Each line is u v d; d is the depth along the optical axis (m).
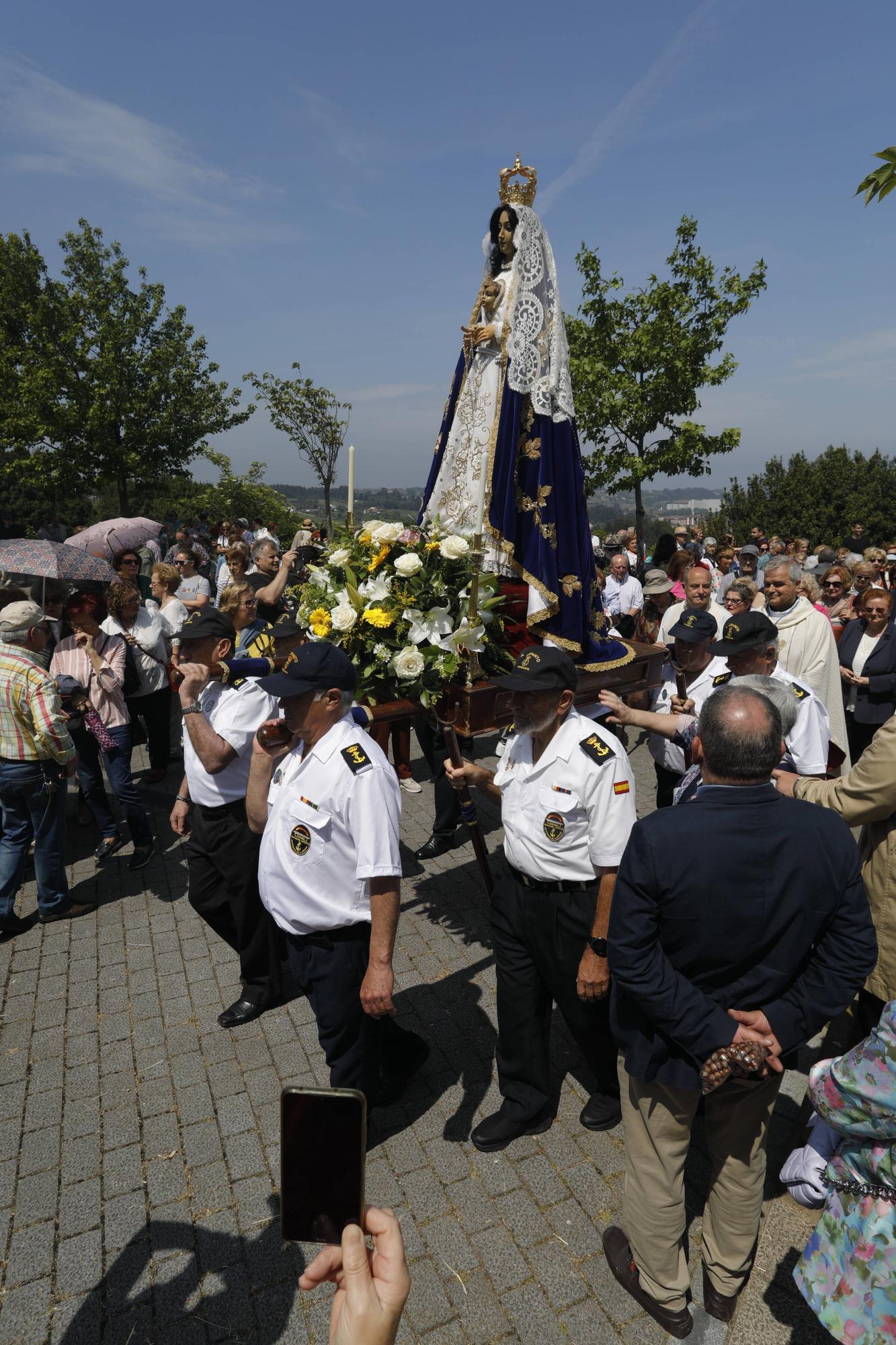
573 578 3.52
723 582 11.53
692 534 16.91
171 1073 3.39
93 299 21.39
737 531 40.94
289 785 2.68
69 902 4.67
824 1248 1.82
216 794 3.41
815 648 4.63
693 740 3.06
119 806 6.00
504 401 3.40
